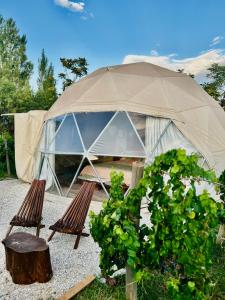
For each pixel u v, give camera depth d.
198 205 3.03
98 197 10.11
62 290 4.49
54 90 23.91
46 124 11.35
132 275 3.67
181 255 3.09
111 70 12.12
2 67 33.78
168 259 3.42
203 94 13.08
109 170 10.80
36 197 6.74
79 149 10.44
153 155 9.99
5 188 11.00
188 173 3.01
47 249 4.64
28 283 4.58
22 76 36.19
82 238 6.52
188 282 3.09
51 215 8.12
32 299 4.23
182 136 10.06
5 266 5.08
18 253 4.46
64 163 13.22
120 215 3.31
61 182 11.98
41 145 11.49
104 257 3.65
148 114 10.03
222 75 26.95
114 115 10.33
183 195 3.07
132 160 11.31
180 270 3.29
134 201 3.41
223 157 10.72
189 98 11.55
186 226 3.02
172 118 10.03
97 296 4.18
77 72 25.34
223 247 5.59
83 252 5.86
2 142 13.51
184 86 12.31
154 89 10.98
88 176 10.79
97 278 4.74
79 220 6.21
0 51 34.66
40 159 11.49
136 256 3.31
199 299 3.13
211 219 3.08
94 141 10.29
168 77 12.26
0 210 8.34
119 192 3.79
